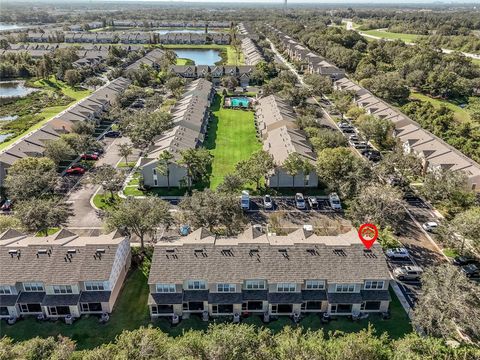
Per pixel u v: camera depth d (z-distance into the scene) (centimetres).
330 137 9512
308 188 8356
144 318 5112
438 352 3762
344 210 7525
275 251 5259
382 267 5122
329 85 14725
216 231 6531
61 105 14525
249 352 3562
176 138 9581
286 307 5138
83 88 17088
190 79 17325
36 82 18088
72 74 17012
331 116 12712
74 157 9688
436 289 4488
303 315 5178
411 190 8206
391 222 6562
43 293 5091
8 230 5750
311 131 10338
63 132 10362
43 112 13712
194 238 5562
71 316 5053
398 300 5356
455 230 6006
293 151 8650
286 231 6794
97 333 4872
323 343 3788
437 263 6006
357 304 5056
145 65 18312
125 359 3475
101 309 5147
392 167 8206
